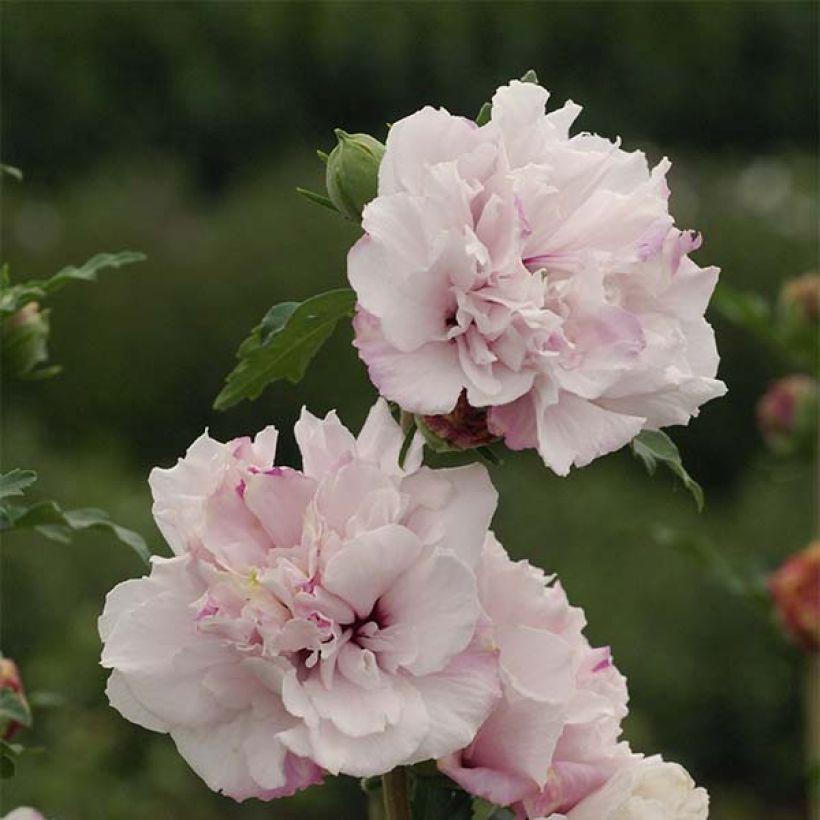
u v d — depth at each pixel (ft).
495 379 7.30
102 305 44.11
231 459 7.62
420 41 64.08
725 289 17.19
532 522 37.06
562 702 7.82
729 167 55.16
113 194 48.47
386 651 7.33
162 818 27.94
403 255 7.27
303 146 62.69
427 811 8.34
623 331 7.31
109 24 61.72
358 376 42.45
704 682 35.60
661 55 64.54
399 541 7.29
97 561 31.14
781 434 18.98
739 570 17.71
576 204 7.61
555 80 64.18
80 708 28.45
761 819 35.73
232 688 7.39
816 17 65.31
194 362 44.16
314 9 63.46
